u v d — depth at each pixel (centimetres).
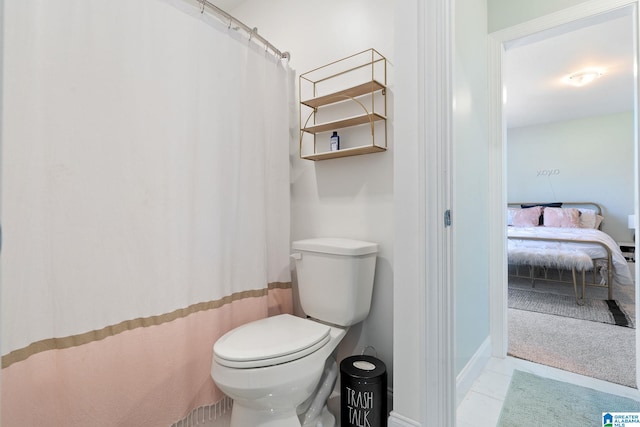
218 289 145
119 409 114
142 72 120
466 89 169
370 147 154
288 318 150
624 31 256
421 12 122
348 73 176
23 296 93
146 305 121
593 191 476
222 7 236
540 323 259
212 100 144
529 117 479
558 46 278
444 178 119
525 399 160
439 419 120
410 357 125
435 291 120
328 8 185
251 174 164
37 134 96
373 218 166
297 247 163
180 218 131
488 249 207
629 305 298
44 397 98
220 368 114
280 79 183
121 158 114
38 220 97
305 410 138
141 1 120
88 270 107
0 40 35
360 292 149
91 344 107
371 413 129
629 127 452
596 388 168
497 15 206
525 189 530
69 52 103
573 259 308
